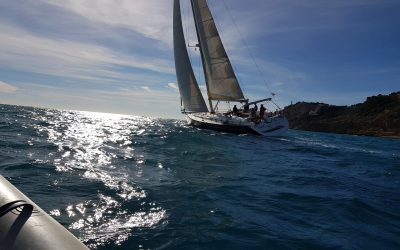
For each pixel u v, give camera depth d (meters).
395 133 72.00
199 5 28.33
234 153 14.44
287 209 5.88
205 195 6.55
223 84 28.81
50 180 6.86
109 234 4.22
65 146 12.66
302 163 12.98
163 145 15.53
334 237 4.58
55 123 26.12
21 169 7.66
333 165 13.00
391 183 9.38
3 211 2.28
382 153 20.59
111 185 6.86
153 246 3.93
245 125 23.20
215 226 4.73
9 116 29.11
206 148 15.44
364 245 4.38
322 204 6.30
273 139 23.80
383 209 6.23
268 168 10.95
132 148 13.89
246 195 6.79
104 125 29.56
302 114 108.12
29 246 1.95
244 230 4.62
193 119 28.45
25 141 13.05
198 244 4.06
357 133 78.75
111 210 5.21
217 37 27.98
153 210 5.36
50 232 2.16
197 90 30.92
